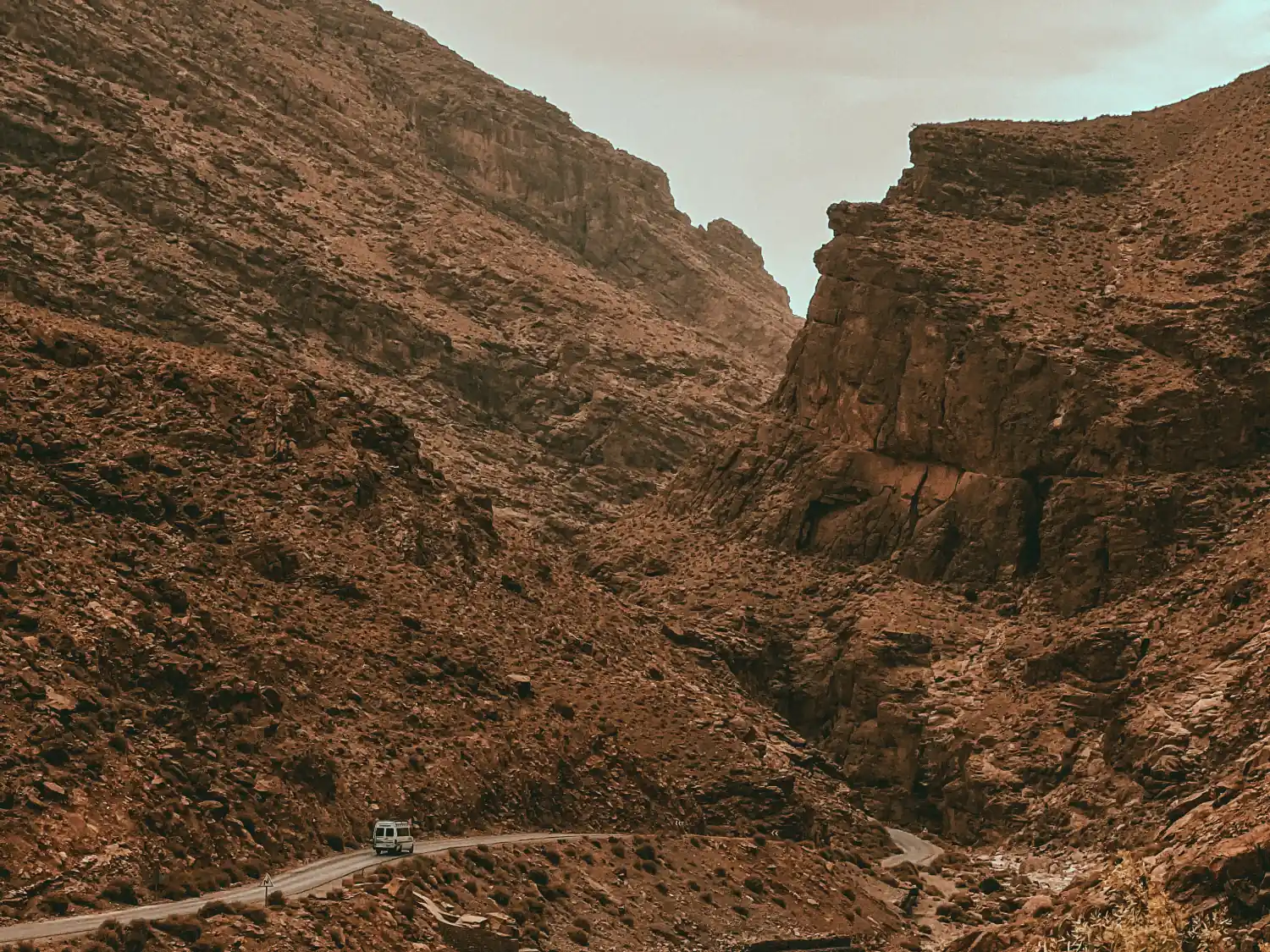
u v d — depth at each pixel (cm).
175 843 9238
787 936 11581
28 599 10419
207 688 10575
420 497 14888
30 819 8775
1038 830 15188
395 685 12356
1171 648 16225
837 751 17038
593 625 15125
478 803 11644
